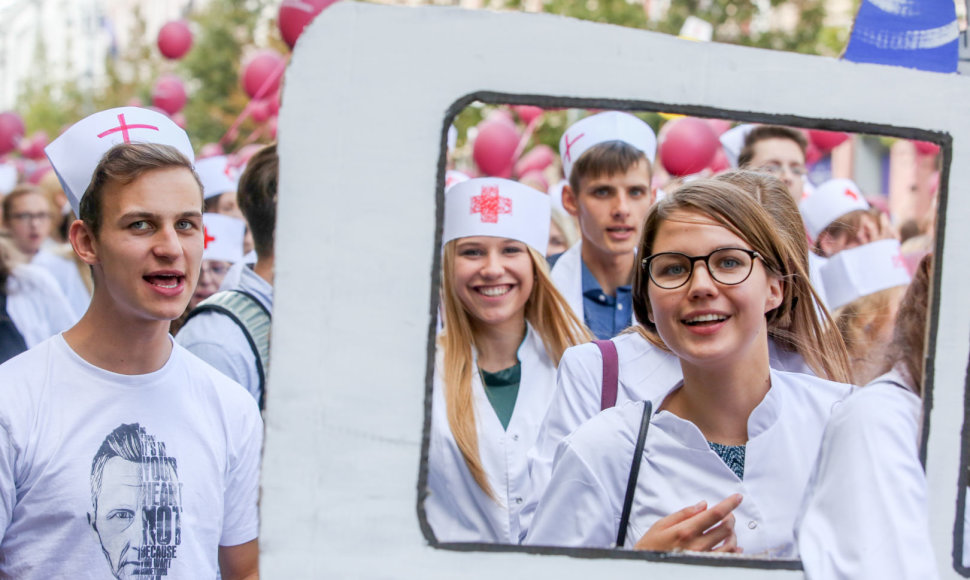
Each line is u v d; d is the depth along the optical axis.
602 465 1.91
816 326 2.07
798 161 3.92
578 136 3.12
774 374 1.91
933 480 1.47
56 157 1.89
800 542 1.52
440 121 1.39
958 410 1.47
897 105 1.46
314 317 1.38
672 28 11.95
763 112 1.43
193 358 2.04
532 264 2.49
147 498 1.87
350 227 1.38
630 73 1.41
